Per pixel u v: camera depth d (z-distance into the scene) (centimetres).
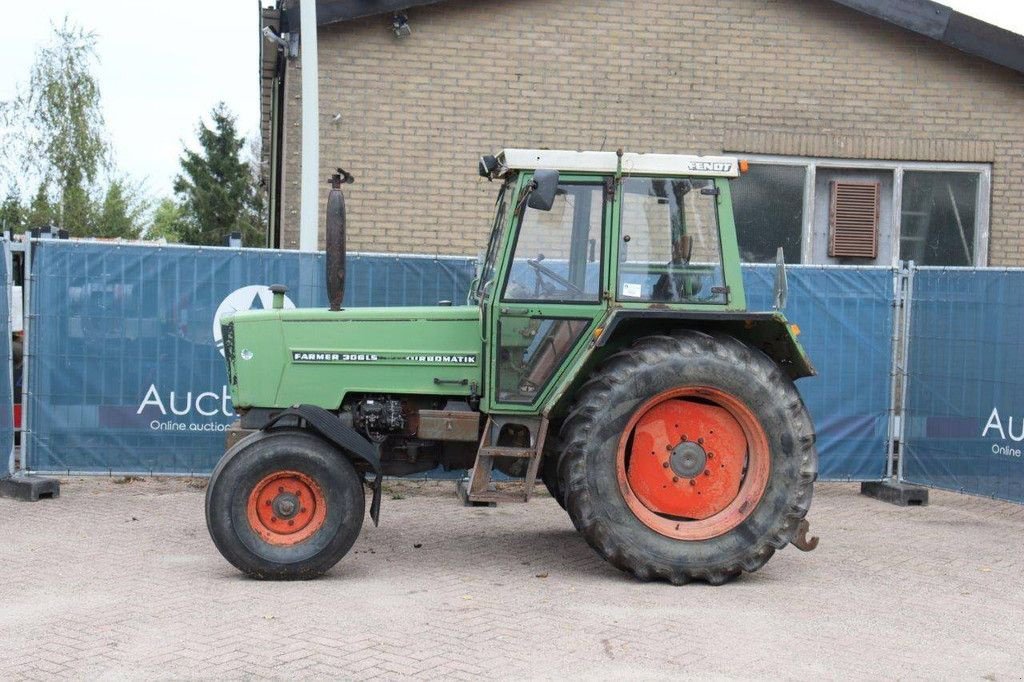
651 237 673
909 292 955
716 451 664
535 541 763
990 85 1215
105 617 552
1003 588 656
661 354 644
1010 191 1220
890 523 862
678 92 1189
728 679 474
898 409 966
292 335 682
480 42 1165
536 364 667
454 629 539
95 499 884
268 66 1355
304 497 640
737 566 645
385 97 1155
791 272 955
